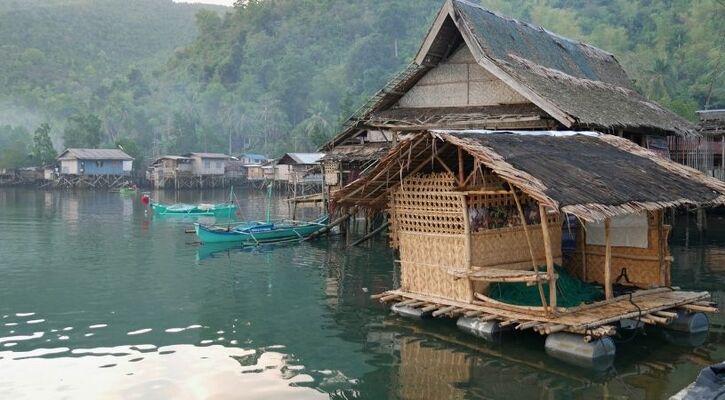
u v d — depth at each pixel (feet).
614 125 64.49
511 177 36.29
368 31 431.02
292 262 75.05
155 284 62.13
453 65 74.74
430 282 44.70
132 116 333.01
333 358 38.83
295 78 371.97
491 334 40.06
